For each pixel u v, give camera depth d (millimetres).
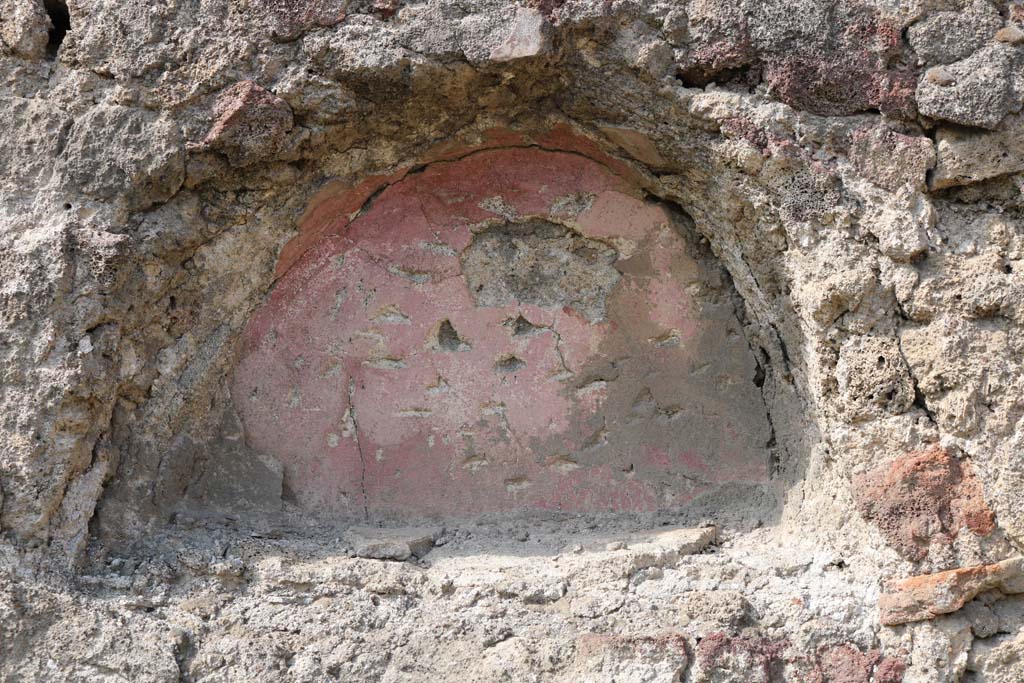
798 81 2777
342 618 2844
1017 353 2711
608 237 3156
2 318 2732
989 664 2738
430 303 3148
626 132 2967
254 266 3027
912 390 2781
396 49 2762
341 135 2896
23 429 2715
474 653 2824
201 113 2764
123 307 2812
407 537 3027
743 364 3199
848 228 2814
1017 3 2783
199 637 2789
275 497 3094
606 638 2832
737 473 3197
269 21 2748
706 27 2783
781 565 2951
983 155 2764
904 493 2775
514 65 2791
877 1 2785
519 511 3160
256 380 3105
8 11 2791
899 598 2768
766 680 2805
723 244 3090
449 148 3062
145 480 2977
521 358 3172
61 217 2771
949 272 2762
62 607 2699
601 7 2770
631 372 3182
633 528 3135
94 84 2785
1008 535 2713
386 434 3145
